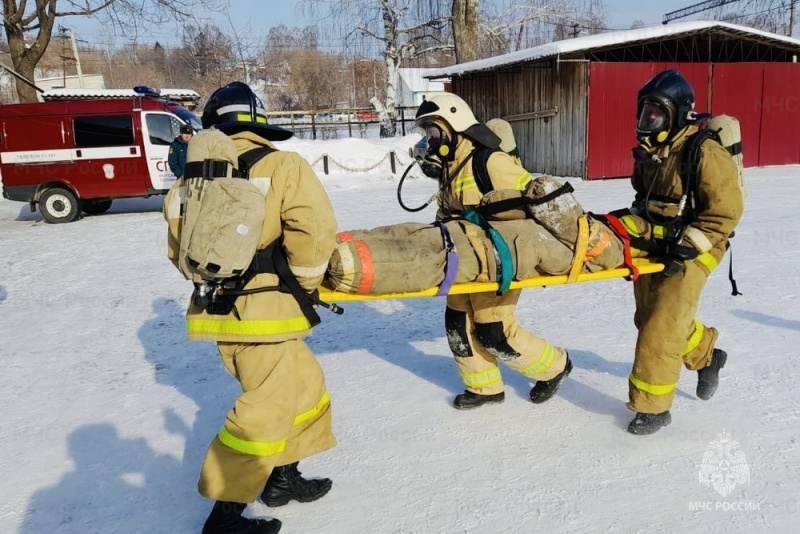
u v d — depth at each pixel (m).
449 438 3.65
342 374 4.64
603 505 2.97
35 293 7.40
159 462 3.53
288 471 3.07
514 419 3.84
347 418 3.94
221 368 4.89
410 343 5.25
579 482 3.16
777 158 19.03
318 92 54.59
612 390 4.18
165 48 50.62
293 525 2.94
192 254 2.52
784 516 2.84
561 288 6.65
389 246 3.04
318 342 5.35
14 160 13.10
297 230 2.66
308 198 2.65
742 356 4.60
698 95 17.73
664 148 3.59
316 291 2.85
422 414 3.96
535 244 3.30
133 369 4.93
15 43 20.08
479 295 3.67
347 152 18.80
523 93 19.31
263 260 2.73
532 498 3.05
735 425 3.64
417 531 2.85
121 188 13.44
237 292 2.67
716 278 6.76
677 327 3.46
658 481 3.14
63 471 3.46
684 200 3.45
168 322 6.11
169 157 11.48
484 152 3.63
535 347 3.79
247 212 2.51
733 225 3.38
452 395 4.22
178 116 13.70
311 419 3.05
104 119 13.25
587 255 3.42
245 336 2.68
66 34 34.44
